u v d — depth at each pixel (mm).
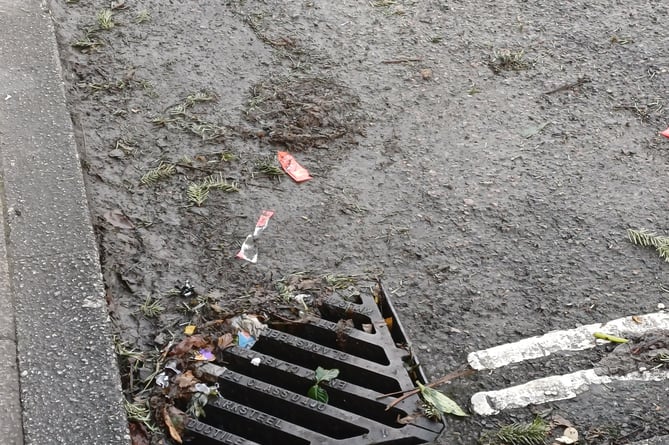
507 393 2582
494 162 3451
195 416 2516
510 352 2707
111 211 3129
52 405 2398
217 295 2844
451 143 3537
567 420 2504
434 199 3264
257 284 2895
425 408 2520
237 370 2697
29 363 2500
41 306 2660
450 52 4051
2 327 2582
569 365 2676
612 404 2555
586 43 4141
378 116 3654
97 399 2426
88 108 3564
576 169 3436
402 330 2762
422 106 3723
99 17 4039
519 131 3619
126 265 2930
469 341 2742
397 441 2441
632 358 2695
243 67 3861
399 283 2926
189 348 2672
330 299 2848
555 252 3072
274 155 3428
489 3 4398
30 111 3369
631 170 3443
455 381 2617
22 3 3947
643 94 3848
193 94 3680
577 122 3680
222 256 2992
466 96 3793
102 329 2611
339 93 3754
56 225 2928
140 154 3385
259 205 3205
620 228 3176
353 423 2498
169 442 2430
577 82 3895
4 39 3711
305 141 3502
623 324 2812
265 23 4141
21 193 3027
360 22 4211
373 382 2650
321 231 3107
